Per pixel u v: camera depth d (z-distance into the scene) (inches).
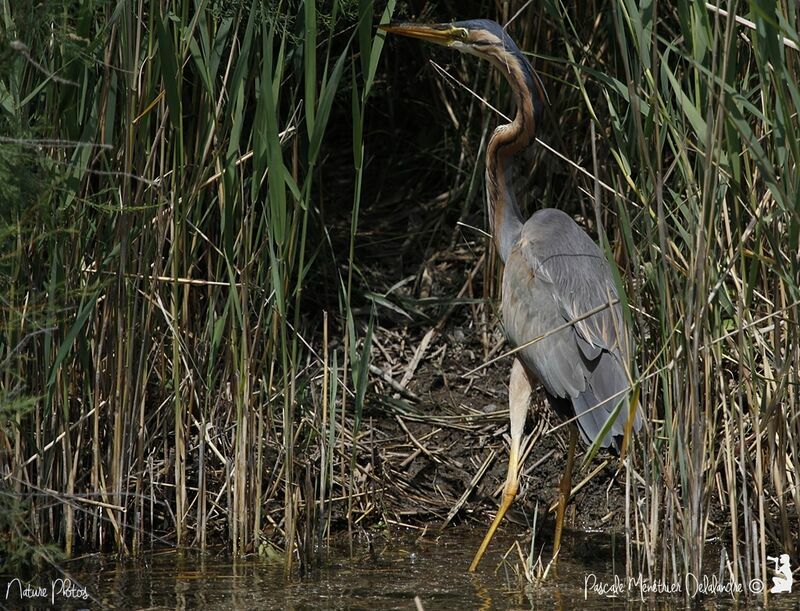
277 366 424.8
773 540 366.0
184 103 434.6
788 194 309.6
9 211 329.4
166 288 391.2
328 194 564.7
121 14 340.2
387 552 386.3
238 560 372.5
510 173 418.6
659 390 390.9
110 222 368.8
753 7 270.7
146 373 382.3
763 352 352.5
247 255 368.8
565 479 376.5
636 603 328.8
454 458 446.9
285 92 471.2
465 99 537.3
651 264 353.7
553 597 335.9
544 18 470.6
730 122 305.7
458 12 542.9
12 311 326.6
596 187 312.8
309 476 372.8
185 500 387.5
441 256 536.4
